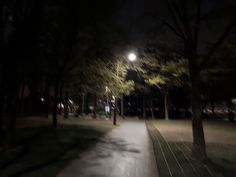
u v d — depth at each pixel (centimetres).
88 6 1636
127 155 1184
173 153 1252
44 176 822
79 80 2641
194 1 1091
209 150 1347
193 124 1129
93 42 2061
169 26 1159
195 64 1116
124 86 2569
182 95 4934
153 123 3145
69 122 2733
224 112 5981
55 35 1902
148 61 1931
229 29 1032
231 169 988
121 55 2264
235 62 1328
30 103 3594
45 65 2048
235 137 1873
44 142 1392
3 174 821
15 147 1214
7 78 1254
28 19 1209
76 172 891
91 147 1340
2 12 1191
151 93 4538
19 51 1227
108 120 3397
